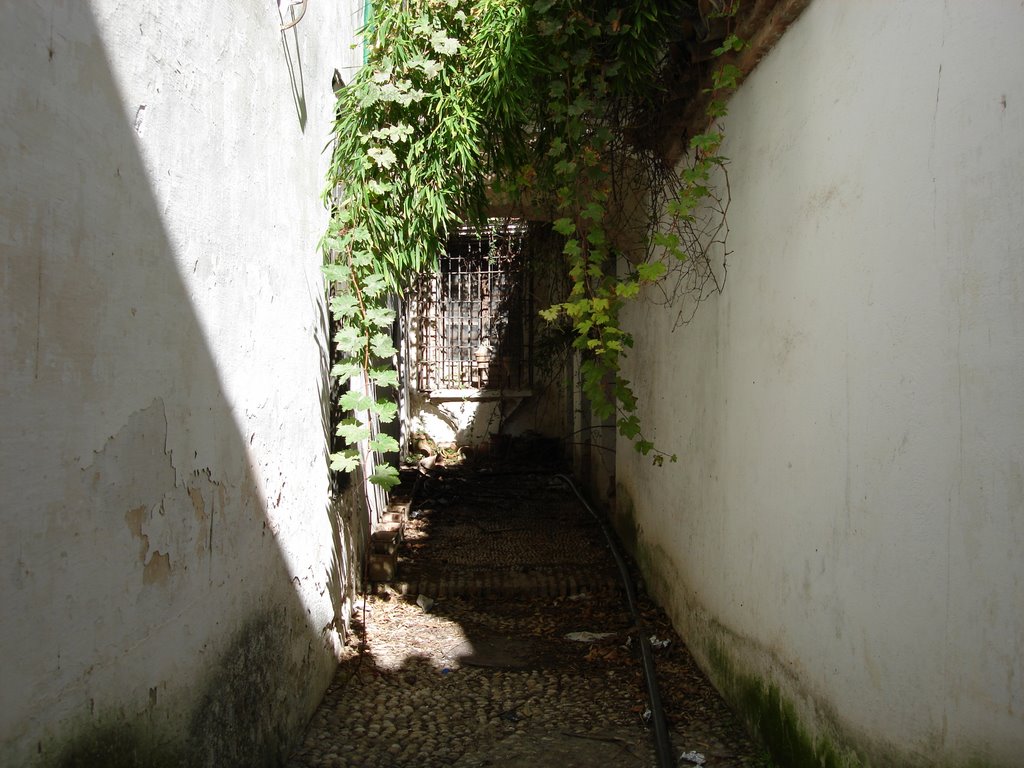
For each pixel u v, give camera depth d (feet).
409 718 14.82
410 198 15.90
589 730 14.35
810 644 11.03
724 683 15.26
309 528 14.94
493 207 22.50
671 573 20.04
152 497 8.34
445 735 14.14
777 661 12.35
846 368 9.86
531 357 44.55
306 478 14.79
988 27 6.91
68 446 6.78
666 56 15.92
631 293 15.44
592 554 26.35
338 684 16.12
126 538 7.78
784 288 12.12
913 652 8.24
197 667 9.46
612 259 29.19
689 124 17.10
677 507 19.43
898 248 8.53
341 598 17.90
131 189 7.90
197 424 9.55
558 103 15.24
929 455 7.91
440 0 15.46
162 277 8.61
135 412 7.98
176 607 8.89
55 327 6.59
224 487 10.44
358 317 15.85
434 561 25.13
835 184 10.21
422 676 16.83
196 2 9.49
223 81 10.43
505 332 45.14
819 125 10.76
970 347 7.22
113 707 7.48
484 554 26.14
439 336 45.24
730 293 15.01
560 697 15.83
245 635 11.18
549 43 15.02
